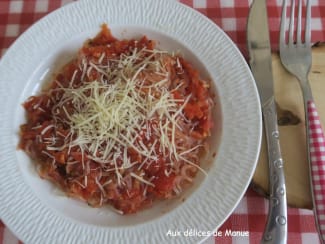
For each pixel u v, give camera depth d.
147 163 0.20
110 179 0.20
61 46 0.23
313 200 0.20
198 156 0.21
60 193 0.20
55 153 0.20
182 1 0.27
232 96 0.22
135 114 0.20
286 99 0.23
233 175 0.20
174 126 0.20
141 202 0.20
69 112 0.21
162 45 0.24
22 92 0.22
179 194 0.20
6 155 0.20
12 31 0.26
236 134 0.21
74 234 0.19
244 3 0.27
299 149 0.22
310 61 0.24
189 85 0.22
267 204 0.22
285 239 0.20
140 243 0.18
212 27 0.23
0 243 0.21
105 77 0.22
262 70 0.24
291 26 0.25
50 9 0.27
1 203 0.19
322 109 0.23
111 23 0.23
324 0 0.27
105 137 0.20
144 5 0.23
